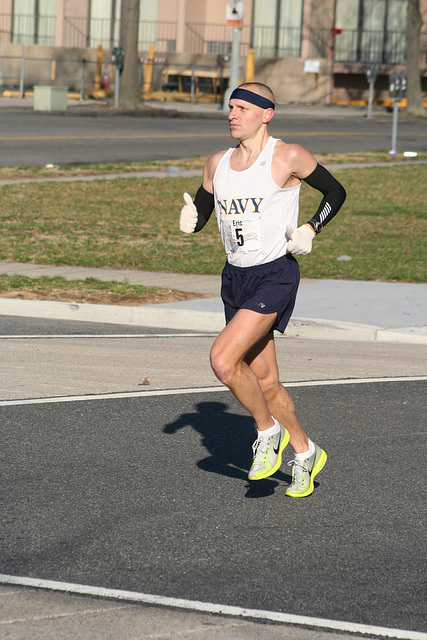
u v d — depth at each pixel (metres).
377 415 15.35
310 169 10.70
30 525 10.70
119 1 100.19
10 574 9.48
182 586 9.27
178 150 55.75
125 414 15.12
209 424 14.73
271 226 10.82
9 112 71.12
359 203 42.16
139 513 11.11
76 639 8.25
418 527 10.91
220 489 11.98
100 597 9.02
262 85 10.80
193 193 42.88
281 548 10.23
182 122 71.62
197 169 49.72
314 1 97.31
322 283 26.61
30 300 23.38
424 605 9.02
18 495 11.59
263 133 10.84
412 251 32.16
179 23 98.50
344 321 21.81
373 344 20.70
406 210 40.81
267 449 11.12
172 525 10.78
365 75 100.25
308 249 10.47
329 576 9.59
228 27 99.75
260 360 11.20
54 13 101.75
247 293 11.03
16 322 22.20
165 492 11.81
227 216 10.98
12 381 16.80
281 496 11.80
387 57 98.50
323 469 12.80
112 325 22.30
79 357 18.70
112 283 25.84
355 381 17.39
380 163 54.38
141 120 71.81
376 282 26.83
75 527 10.66
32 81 95.81
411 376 17.84
